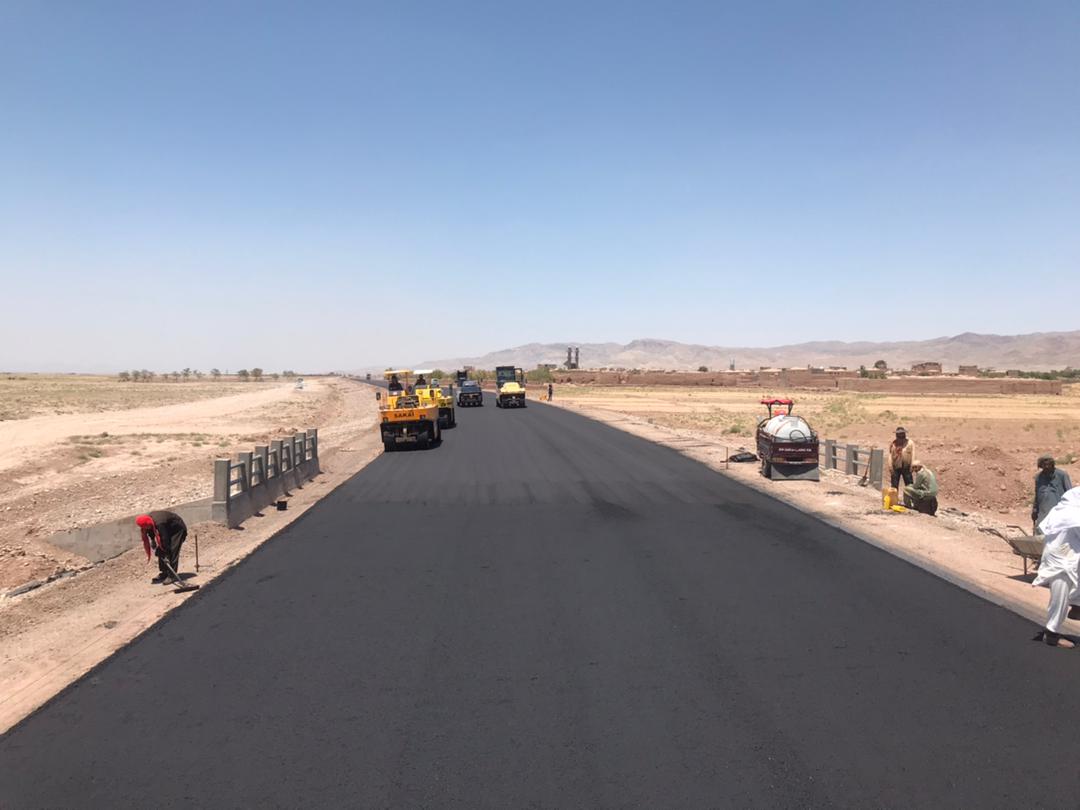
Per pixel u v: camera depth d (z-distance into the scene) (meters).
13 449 31.20
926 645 7.51
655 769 5.12
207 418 54.72
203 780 5.11
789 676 6.73
